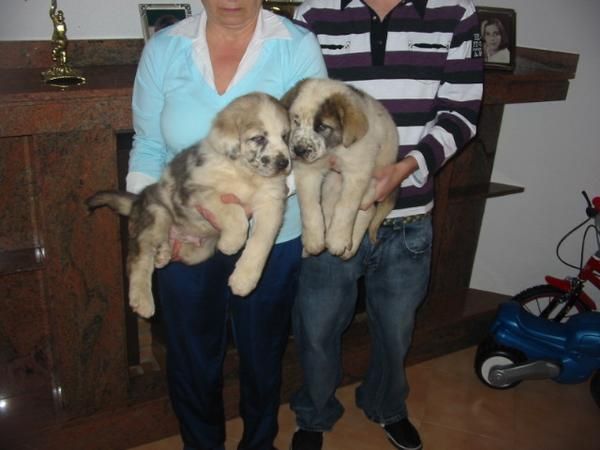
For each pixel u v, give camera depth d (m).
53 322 2.28
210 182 1.74
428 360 3.36
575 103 3.35
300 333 2.38
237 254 1.94
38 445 2.39
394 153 2.03
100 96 2.00
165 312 2.05
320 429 2.61
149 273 1.87
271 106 1.72
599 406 3.03
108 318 2.38
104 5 2.55
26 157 2.26
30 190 2.31
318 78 1.87
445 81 2.03
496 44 3.07
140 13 2.60
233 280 1.76
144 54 1.85
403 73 2.00
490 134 3.30
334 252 1.99
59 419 2.45
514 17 3.05
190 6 2.74
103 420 2.51
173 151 1.91
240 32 1.80
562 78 3.09
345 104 1.82
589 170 3.47
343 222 1.96
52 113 1.94
